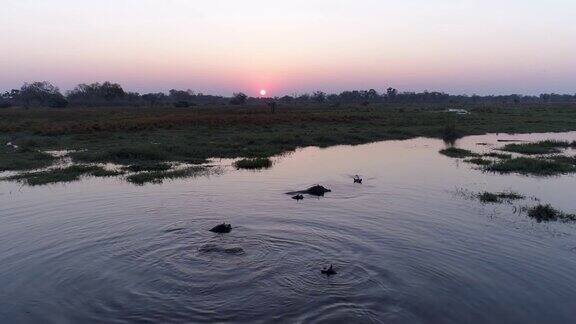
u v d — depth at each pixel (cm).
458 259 1284
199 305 1023
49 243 1420
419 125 5516
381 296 1059
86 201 1922
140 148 3188
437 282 1134
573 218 1683
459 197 1994
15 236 1490
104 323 956
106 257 1301
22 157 3055
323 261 1254
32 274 1195
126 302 1041
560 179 2408
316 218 1656
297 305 1019
